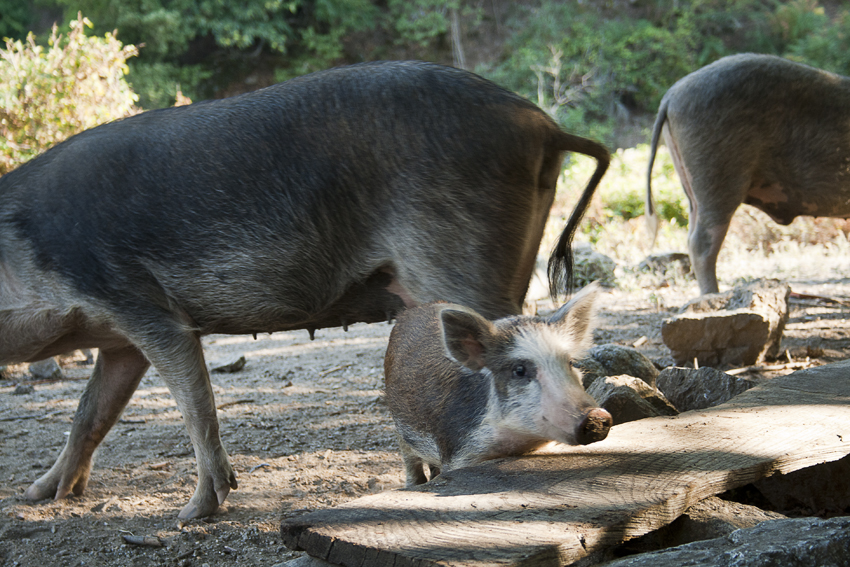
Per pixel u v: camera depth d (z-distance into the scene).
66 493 4.66
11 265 4.19
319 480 4.79
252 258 4.14
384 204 4.16
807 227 13.93
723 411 4.07
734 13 34.28
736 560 2.39
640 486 3.03
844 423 3.82
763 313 6.55
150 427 6.14
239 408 6.57
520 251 4.29
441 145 4.12
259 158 4.12
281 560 3.77
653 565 2.50
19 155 9.62
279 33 30.66
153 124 4.28
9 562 3.84
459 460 3.66
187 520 4.26
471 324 3.48
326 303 4.30
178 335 4.22
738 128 7.62
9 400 7.05
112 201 4.12
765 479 4.03
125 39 27.61
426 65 4.31
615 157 17.95
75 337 4.44
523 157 4.22
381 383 7.26
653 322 8.77
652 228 8.69
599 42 31.30
